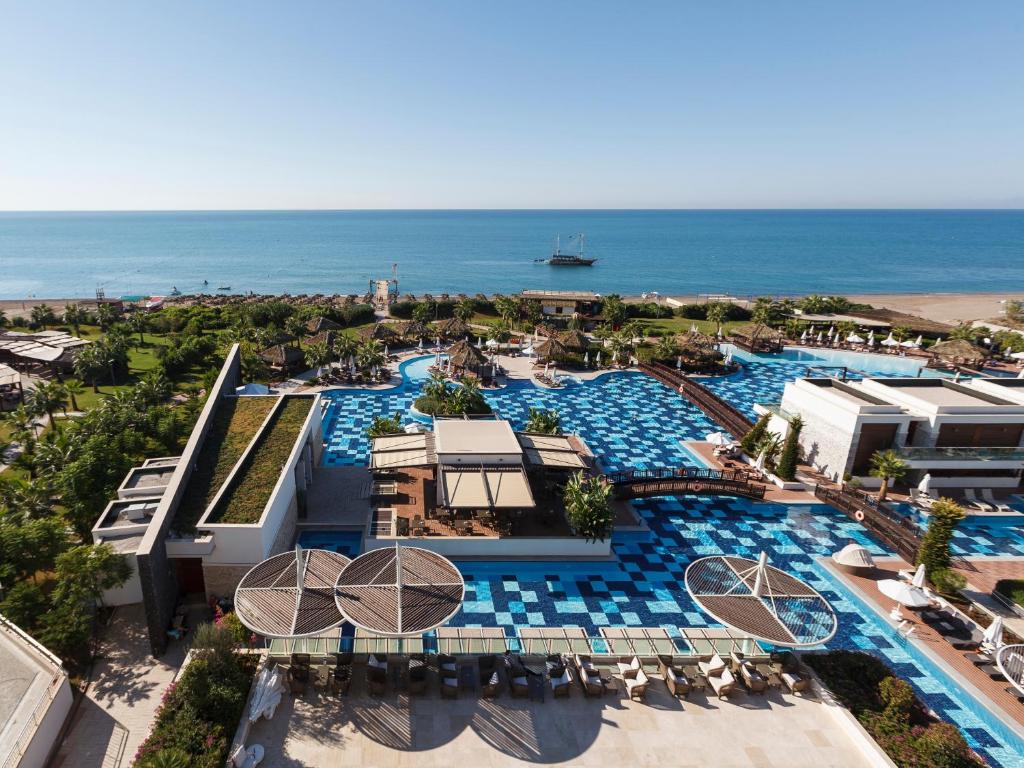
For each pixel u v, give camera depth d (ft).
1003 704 60.75
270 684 52.44
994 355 210.59
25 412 114.52
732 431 136.77
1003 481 112.68
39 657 54.49
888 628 73.05
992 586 81.82
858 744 51.96
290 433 96.94
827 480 114.21
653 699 56.44
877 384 124.06
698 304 299.38
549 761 48.91
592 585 80.23
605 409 154.40
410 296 319.47
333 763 47.65
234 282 510.58
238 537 67.41
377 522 88.53
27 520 73.00
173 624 64.95
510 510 90.02
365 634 64.59
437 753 49.06
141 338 209.36
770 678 59.52
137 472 88.33
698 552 89.71
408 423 135.03
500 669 58.39
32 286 487.20
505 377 181.88
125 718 52.95
